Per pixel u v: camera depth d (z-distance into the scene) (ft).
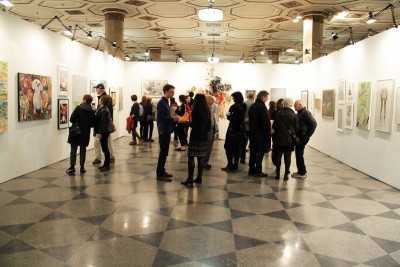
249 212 16.29
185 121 35.40
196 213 15.97
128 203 17.25
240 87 50.01
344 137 30.30
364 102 26.03
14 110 21.59
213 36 58.13
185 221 14.88
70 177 22.50
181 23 48.73
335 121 32.73
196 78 50.29
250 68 49.83
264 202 17.97
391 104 22.04
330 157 33.96
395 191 20.68
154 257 11.41
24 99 22.43
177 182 21.89
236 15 43.42
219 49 72.84
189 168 21.03
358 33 54.85
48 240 12.61
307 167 28.32
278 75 49.90
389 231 14.14
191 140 20.90
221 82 49.78
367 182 23.04
